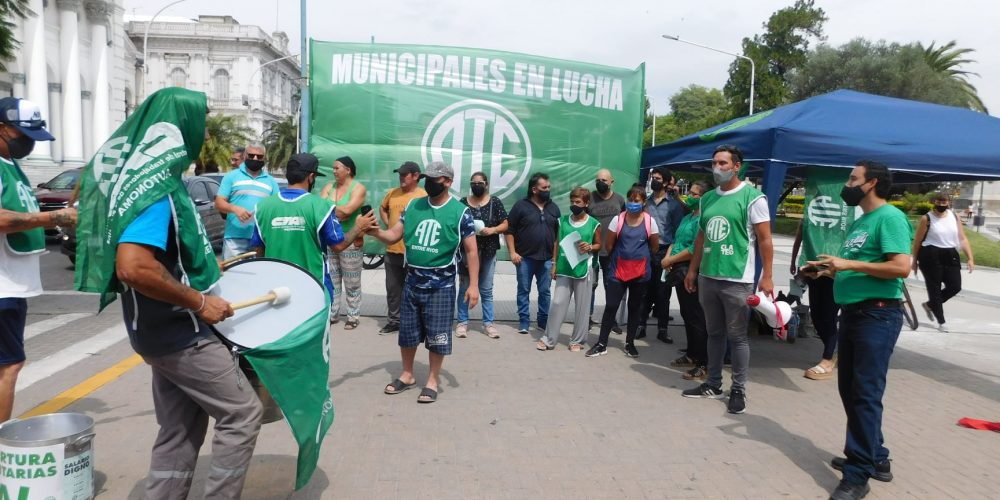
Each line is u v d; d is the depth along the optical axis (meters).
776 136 5.84
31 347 6.49
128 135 2.67
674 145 7.58
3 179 3.44
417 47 7.97
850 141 5.84
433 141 7.95
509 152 8.10
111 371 5.68
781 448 4.38
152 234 2.56
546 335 6.92
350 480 3.73
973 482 3.92
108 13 39.12
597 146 8.30
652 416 4.95
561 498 3.59
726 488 3.77
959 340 8.07
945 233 8.46
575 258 6.65
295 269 3.22
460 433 4.49
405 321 5.20
